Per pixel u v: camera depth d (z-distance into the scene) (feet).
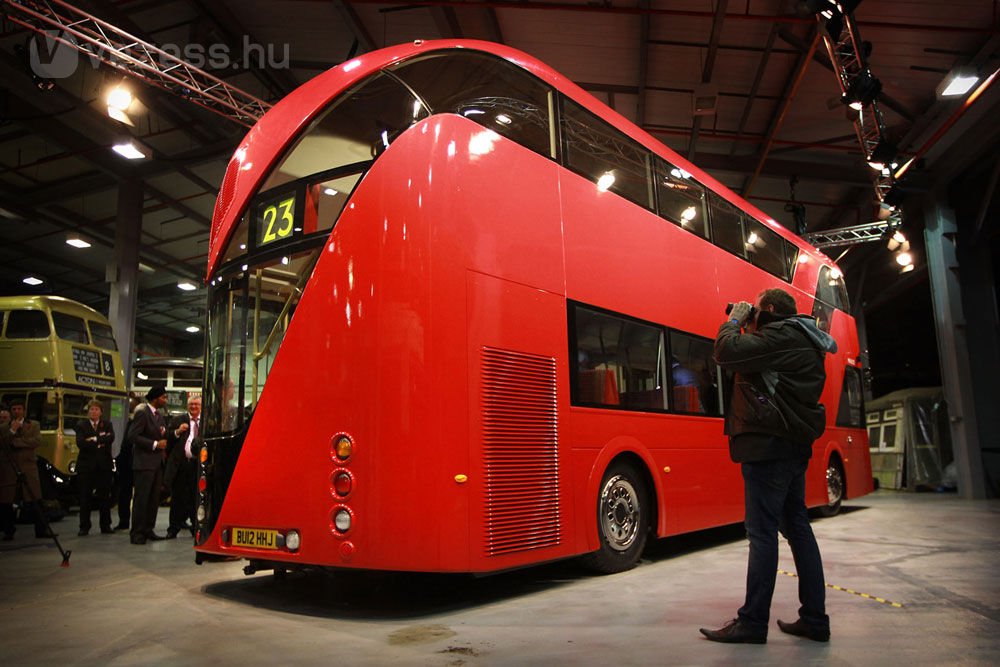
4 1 33.06
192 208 62.85
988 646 10.32
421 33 39.96
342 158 14.57
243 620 12.94
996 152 46.39
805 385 10.71
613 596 14.73
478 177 14.90
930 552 20.79
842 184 50.78
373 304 13.46
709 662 9.59
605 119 19.83
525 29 38.55
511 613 13.25
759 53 38.78
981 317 51.19
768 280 28.04
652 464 19.04
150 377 57.16
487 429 13.98
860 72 34.04
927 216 50.29
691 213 23.44
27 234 66.28
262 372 14.46
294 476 13.57
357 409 13.19
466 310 13.96
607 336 18.06
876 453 63.21
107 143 50.08
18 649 10.95
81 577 18.11
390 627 12.25
